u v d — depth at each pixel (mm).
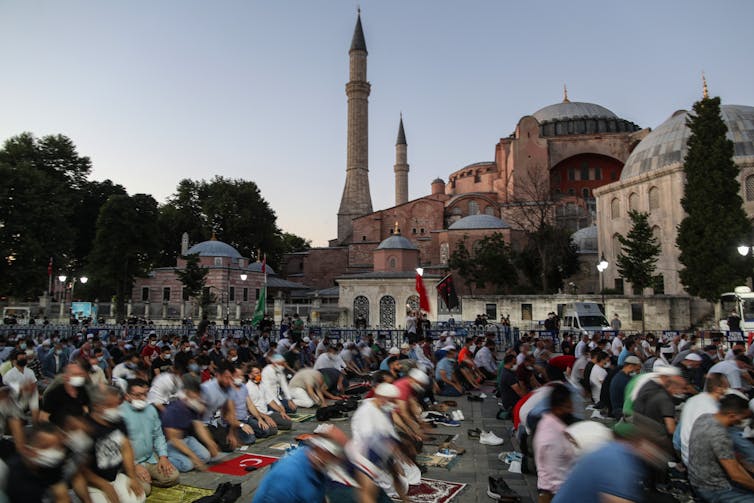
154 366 15633
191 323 46156
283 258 81375
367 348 20734
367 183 84312
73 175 66000
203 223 74188
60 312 52500
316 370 15719
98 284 56781
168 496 7652
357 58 85188
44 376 17906
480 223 63500
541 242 52406
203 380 13352
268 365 13633
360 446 6789
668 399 7898
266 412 11805
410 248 55000
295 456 5359
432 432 11734
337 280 49531
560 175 75688
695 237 37875
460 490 7902
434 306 47781
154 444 8180
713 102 38562
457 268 55938
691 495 7312
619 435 4664
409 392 9414
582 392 14570
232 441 10031
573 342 24656
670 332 24859
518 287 56594
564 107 86875
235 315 54250
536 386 13203
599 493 4105
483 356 19547
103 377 13352
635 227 41188
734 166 37719
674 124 49344
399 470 7109
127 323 44344
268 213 78188
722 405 6336
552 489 6105
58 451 5516
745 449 6609
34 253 49812
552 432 6266
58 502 5488
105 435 6582
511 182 73062
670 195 44188
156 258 56844
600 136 72938
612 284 50344
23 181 50750
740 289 31219
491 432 11398
